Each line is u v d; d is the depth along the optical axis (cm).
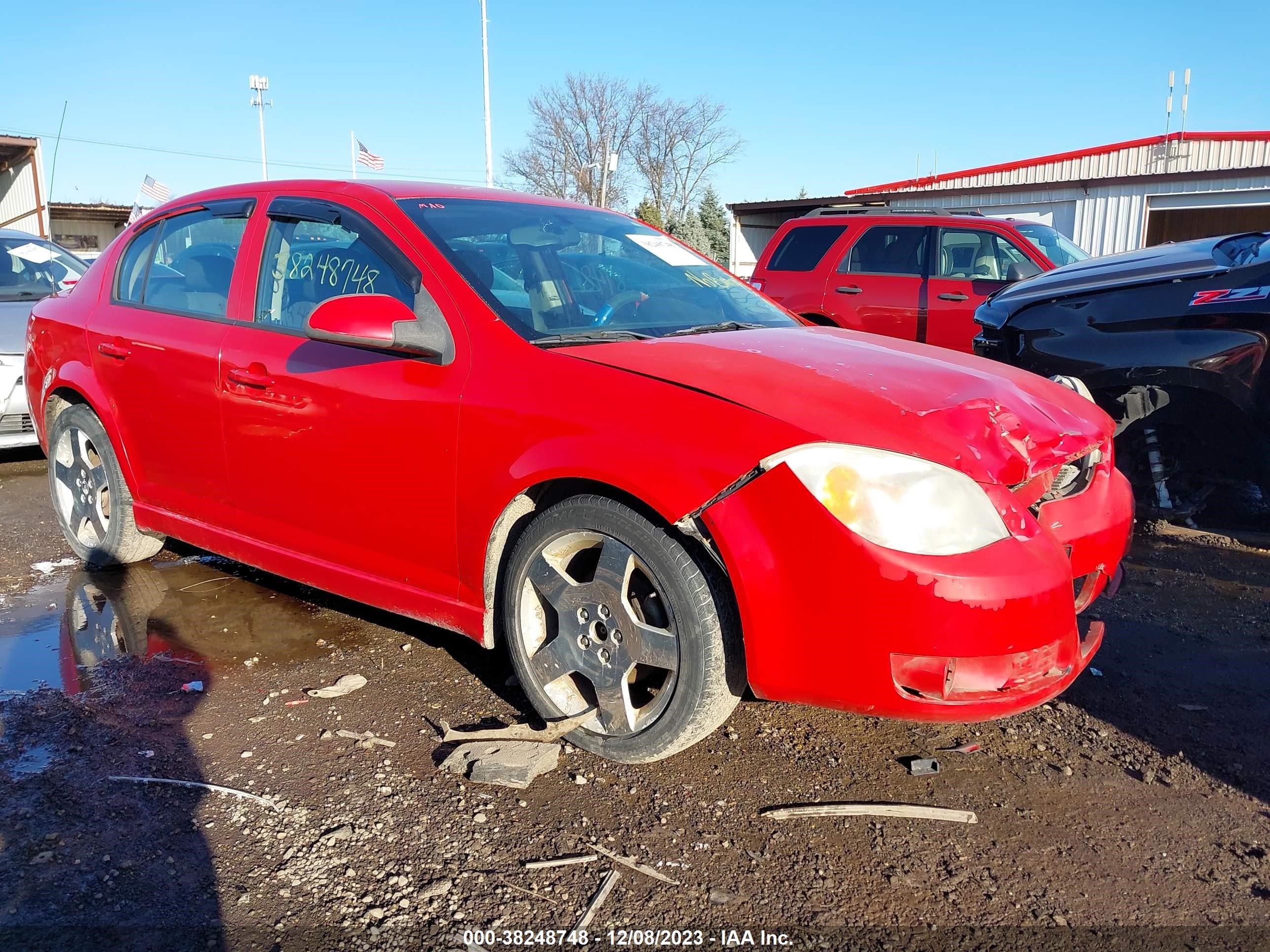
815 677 238
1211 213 2375
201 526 384
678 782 270
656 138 5994
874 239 877
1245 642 366
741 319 362
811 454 235
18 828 243
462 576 297
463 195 362
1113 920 216
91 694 319
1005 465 247
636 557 260
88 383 416
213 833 243
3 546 484
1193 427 471
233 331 359
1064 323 499
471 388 288
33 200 2428
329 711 308
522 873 229
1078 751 289
